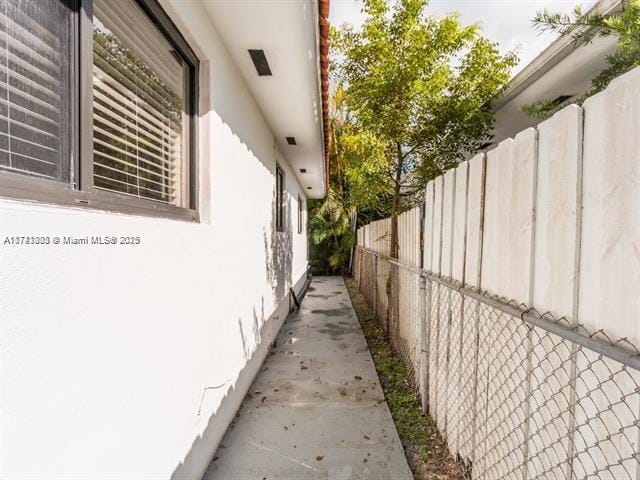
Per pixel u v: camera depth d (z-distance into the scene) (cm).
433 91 367
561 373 113
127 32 137
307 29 224
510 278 146
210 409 211
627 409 88
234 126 265
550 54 299
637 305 85
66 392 94
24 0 90
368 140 378
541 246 125
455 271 209
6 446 77
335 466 206
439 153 404
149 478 140
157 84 163
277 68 277
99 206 115
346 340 464
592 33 198
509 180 148
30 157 91
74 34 105
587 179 103
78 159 106
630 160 87
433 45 375
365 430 243
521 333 137
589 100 102
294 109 373
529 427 131
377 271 560
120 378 120
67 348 95
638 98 85
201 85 208
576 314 107
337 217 1153
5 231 77
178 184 186
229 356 251
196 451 189
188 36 183
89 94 110
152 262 143
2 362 76
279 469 204
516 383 141
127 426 124
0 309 76
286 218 620
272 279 442
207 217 210
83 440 101
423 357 265
